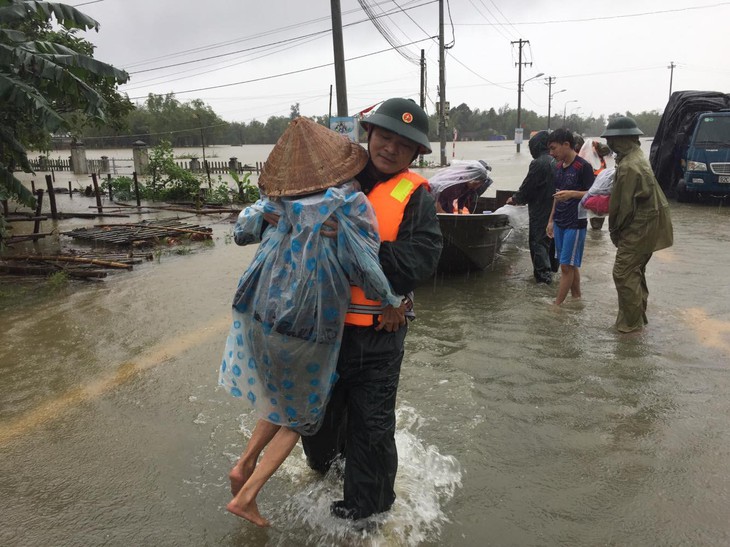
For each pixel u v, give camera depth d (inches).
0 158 338.0
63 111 473.1
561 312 231.0
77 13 303.9
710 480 118.5
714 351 186.5
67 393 162.4
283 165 92.4
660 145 636.1
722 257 323.3
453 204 300.4
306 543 101.6
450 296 259.4
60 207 703.1
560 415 146.6
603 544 101.0
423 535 103.3
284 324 90.6
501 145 3452.3
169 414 149.1
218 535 104.0
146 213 627.5
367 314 96.5
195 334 211.3
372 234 89.5
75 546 101.3
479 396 157.6
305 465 124.9
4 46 272.4
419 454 129.0
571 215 228.7
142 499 114.3
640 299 202.4
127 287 285.7
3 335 213.9
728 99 600.1
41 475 122.6
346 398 109.4
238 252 378.3
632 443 133.0
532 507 111.0
